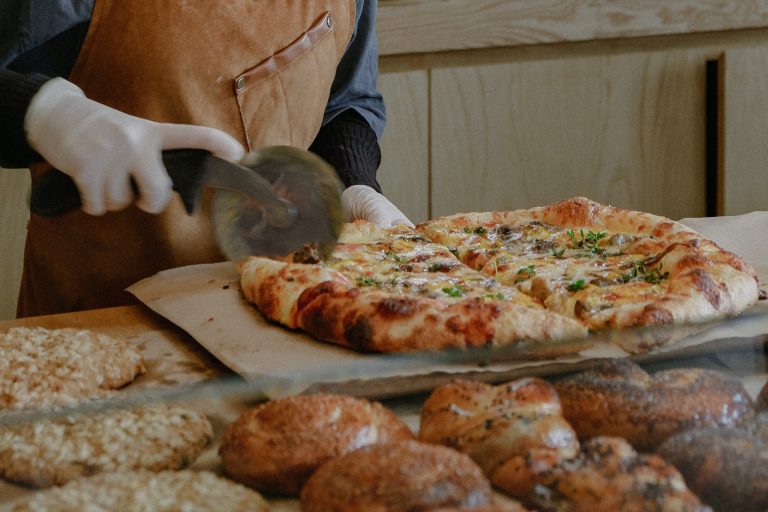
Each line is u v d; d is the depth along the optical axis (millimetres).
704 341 805
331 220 1315
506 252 1651
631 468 645
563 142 2971
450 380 756
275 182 1267
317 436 718
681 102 2965
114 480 692
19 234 2625
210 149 1313
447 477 649
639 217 1709
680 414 711
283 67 1792
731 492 650
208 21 1710
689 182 3051
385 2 2781
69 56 1670
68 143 1323
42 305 1830
